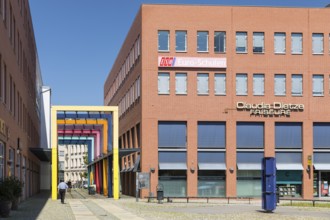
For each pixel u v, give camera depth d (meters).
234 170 48.50
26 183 48.78
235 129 48.84
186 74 48.94
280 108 49.22
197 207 35.44
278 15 49.81
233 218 25.97
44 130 87.88
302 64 49.72
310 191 49.03
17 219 24.33
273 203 30.55
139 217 26.48
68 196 57.81
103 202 42.34
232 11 49.50
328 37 50.03
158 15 48.91
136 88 52.94
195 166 48.28
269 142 48.97
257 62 49.34
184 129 48.78
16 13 37.59
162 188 44.81
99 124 61.91
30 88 55.84
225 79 49.12
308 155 49.22
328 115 49.59
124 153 51.09
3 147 29.81
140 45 49.78
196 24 49.16
